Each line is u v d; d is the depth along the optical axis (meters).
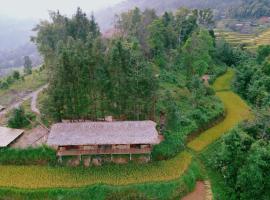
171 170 59.81
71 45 70.12
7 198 54.47
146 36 100.00
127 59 64.38
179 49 104.69
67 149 60.50
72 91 64.12
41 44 99.06
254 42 159.38
